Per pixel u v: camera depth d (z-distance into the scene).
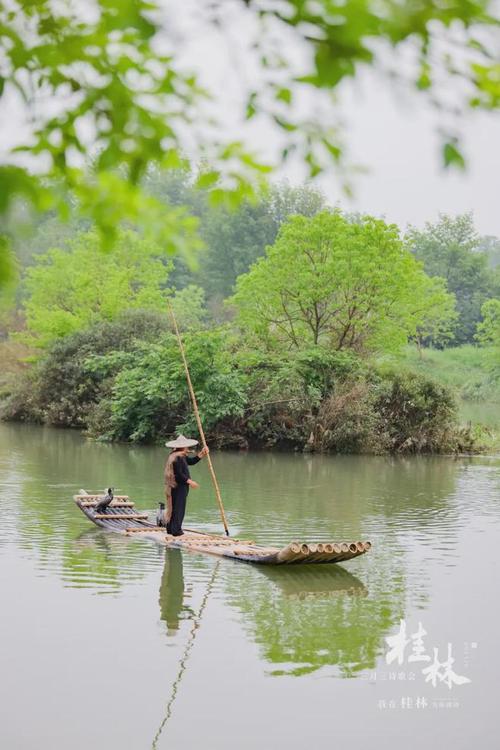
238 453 28.78
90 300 43.84
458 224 92.62
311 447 29.12
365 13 2.48
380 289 31.80
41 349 45.34
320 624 10.01
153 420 31.03
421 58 2.63
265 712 7.54
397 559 13.44
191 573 12.27
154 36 2.80
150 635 9.47
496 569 12.81
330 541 14.74
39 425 38.78
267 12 2.66
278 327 33.50
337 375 30.05
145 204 3.01
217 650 9.04
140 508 17.53
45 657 8.73
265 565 12.78
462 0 2.46
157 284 46.44
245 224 81.31
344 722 7.37
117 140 3.24
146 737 6.98
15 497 18.55
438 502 19.03
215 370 29.67
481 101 2.74
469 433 30.41
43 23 3.12
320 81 2.63
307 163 3.24
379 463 26.62
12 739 6.88
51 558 12.90
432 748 6.92
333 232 32.09
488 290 89.56
